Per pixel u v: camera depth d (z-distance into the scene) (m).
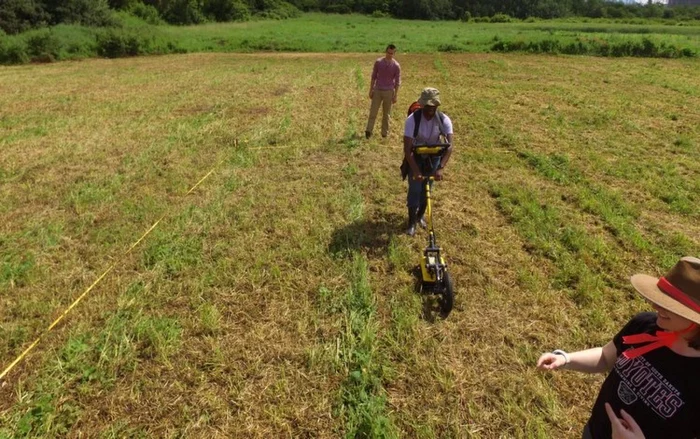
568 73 19.20
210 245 5.51
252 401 3.36
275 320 4.21
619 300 4.54
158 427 3.16
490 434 3.13
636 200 6.89
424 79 17.42
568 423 3.20
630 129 10.55
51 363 3.67
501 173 7.79
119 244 5.48
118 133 10.16
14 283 4.75
